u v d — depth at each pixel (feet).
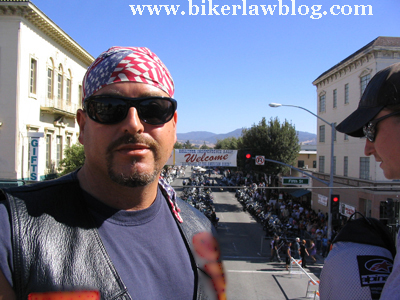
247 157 48.16
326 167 80.53
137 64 4.48
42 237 3.66
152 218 4.82
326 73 78.54
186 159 55.77
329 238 45.70
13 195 3.93
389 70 4.17
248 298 33.88
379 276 3.99
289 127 95.35
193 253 5.19
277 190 111.24
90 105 4.41
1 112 56.08
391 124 3.93
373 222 4.67
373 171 59.47
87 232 4.05
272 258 47.88
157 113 4.50
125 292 3.88
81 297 3.55
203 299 4.95
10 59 56.03
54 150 70.13
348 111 68.85
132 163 4.29
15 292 3.47
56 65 69.62
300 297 34.17
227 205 102.06
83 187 4.58
